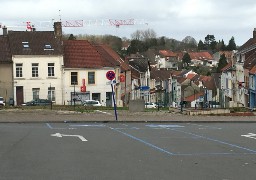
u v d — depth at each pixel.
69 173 10.85
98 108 39.25
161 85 103.56
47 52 60.72
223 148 15.66
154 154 14.12
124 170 11.27
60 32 63.44
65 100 60.97
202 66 168.62
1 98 53.91
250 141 17.88
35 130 22.20
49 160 12.84
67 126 24.80
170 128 23.81
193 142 17.44
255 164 12.24
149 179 10.14
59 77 60.97
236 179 10.14
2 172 10.98
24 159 13.04
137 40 168.00
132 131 21.91
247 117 30.92
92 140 17.91
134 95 80.75
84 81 61.84
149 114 32.38
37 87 60.28
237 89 68.06
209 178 10.25
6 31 64.00
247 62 66.00
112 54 73.31
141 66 91.06
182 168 11.58
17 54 59.59
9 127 23.94
